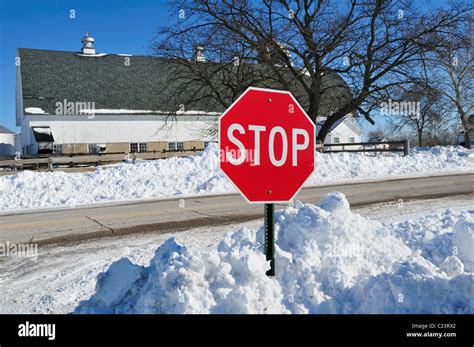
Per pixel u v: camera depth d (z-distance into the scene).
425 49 23.48
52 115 35.44
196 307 2.96
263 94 2.80
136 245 6.92
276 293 3.23
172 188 14.29
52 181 14.49
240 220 8.73
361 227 4.63
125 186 14.17
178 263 3.21
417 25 23.91
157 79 41.97
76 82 39.19
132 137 37.50
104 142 36.56
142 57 44.53
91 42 43.34
